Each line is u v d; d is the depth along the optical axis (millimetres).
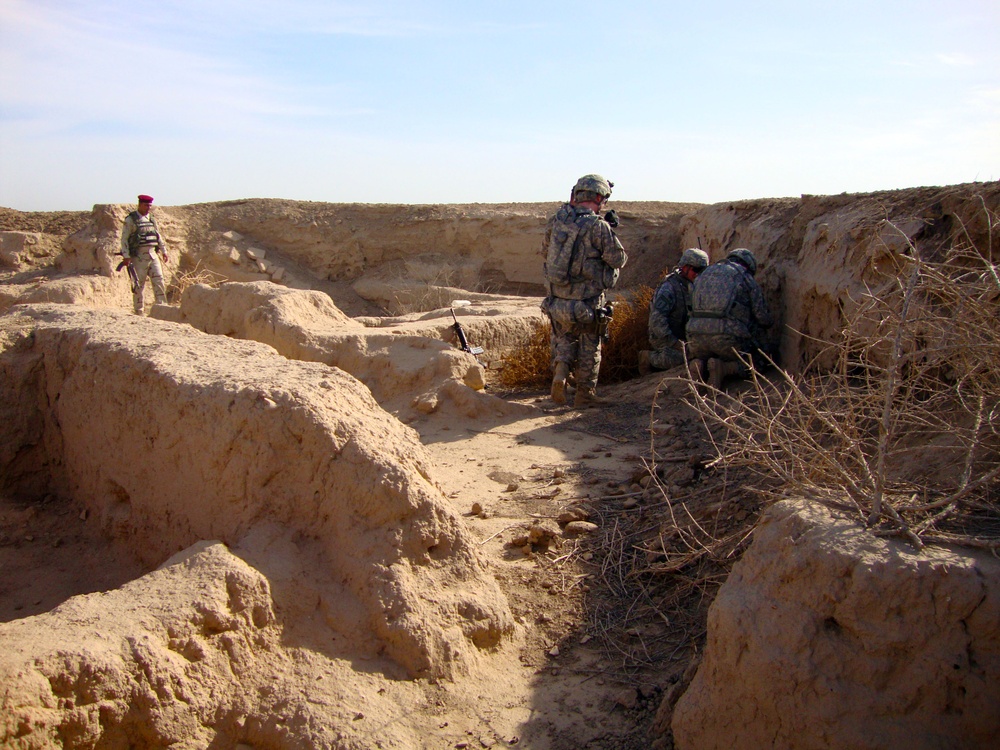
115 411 4297
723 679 2521
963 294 2975
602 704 3021
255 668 2826
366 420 3619
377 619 3059
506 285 18781
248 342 4766
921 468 3174
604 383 8930
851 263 5949
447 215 19141
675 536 4172
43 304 6105
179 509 3766
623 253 7109
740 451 3346
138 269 13328
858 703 2270
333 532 3279
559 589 3846
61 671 2383
